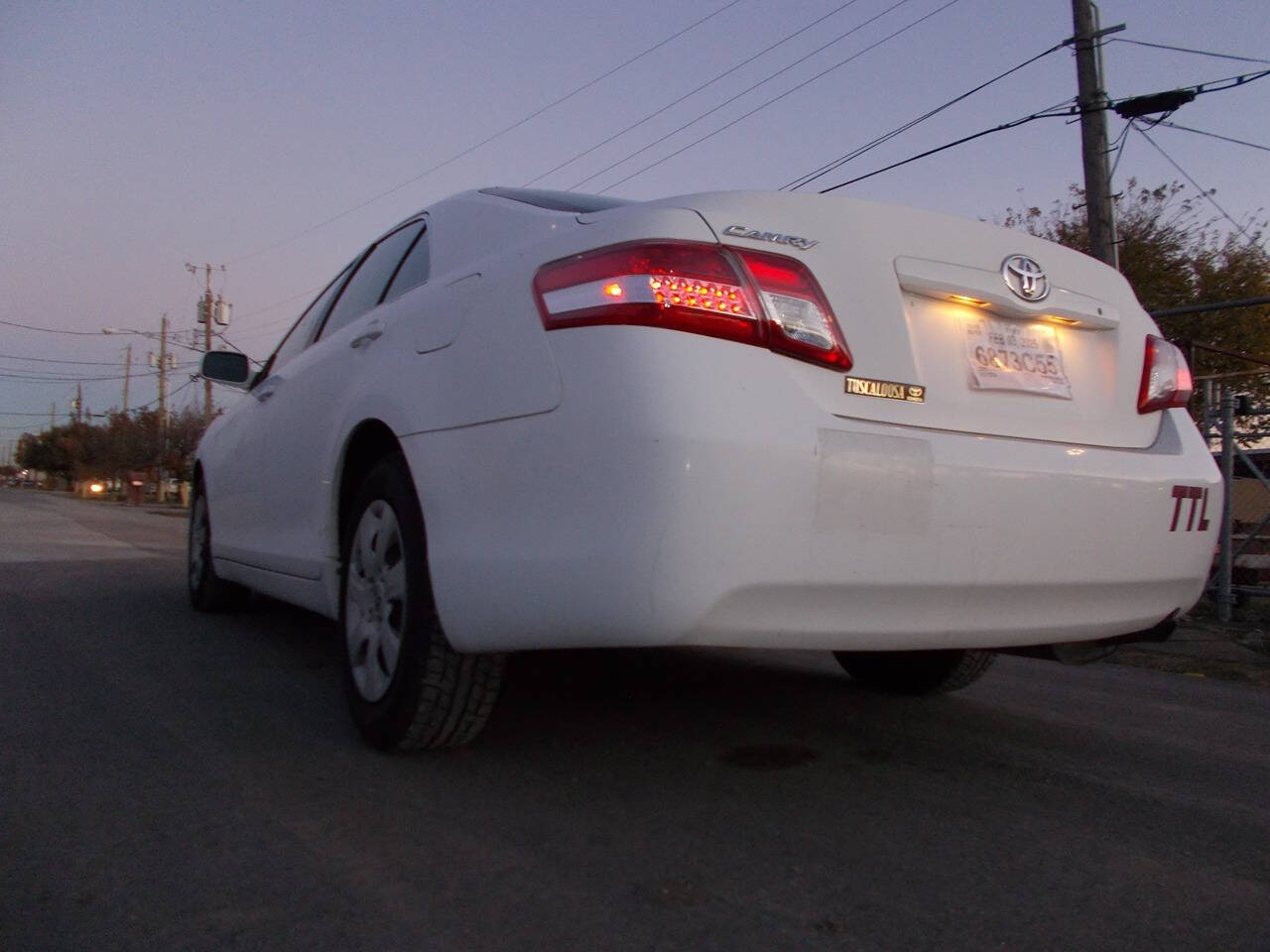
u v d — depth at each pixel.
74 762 3.02
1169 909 2.26
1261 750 3.72
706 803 2.80
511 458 2.43
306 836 2.47
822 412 2.33
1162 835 2.73
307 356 4.14
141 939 1.97
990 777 3.17
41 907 2.09
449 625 2.60
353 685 3.19
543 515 2.33
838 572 2.28
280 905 2.12
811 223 2.54
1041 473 2.60
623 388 2.19
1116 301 3.08
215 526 5.39
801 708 3.92
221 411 6.02
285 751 3.14
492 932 2.02
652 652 4.93
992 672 5.19
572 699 3.89
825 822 2.70
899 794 2.96
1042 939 2.09
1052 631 2.71
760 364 2.29
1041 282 2.86
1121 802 3.00
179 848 2.40
